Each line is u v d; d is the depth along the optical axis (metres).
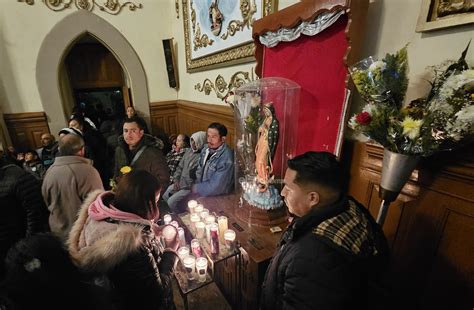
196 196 1.72
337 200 0.62
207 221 1.15
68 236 0.69
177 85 3.40
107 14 2.97
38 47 2.79
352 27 0.81
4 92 2.76
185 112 3.28
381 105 0.65
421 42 0.75
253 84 1.26
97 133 2.81
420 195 0.78
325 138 1.04
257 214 1.16
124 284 0.60
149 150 1.67
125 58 3.19
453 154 0.67
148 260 0.65
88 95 3.90
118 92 4.05
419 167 0.76
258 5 1.45
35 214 1.16
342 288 0.51
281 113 1.20
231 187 1.55
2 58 2.69
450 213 0.71
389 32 0.84
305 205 0.65
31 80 2.86
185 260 1.01
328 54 0.96
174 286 1.45
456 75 0.54
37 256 0.48
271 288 0.68
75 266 0.54
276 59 1.25
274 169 1.20
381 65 0.64
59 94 3.03
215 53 2.09
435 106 0.57
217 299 1.37
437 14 0.69
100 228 0.64
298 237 0.61
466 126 0.52
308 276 0.54
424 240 0.79
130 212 0.70
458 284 0.72
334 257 0.53
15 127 2.87
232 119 2.03
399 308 0.90
